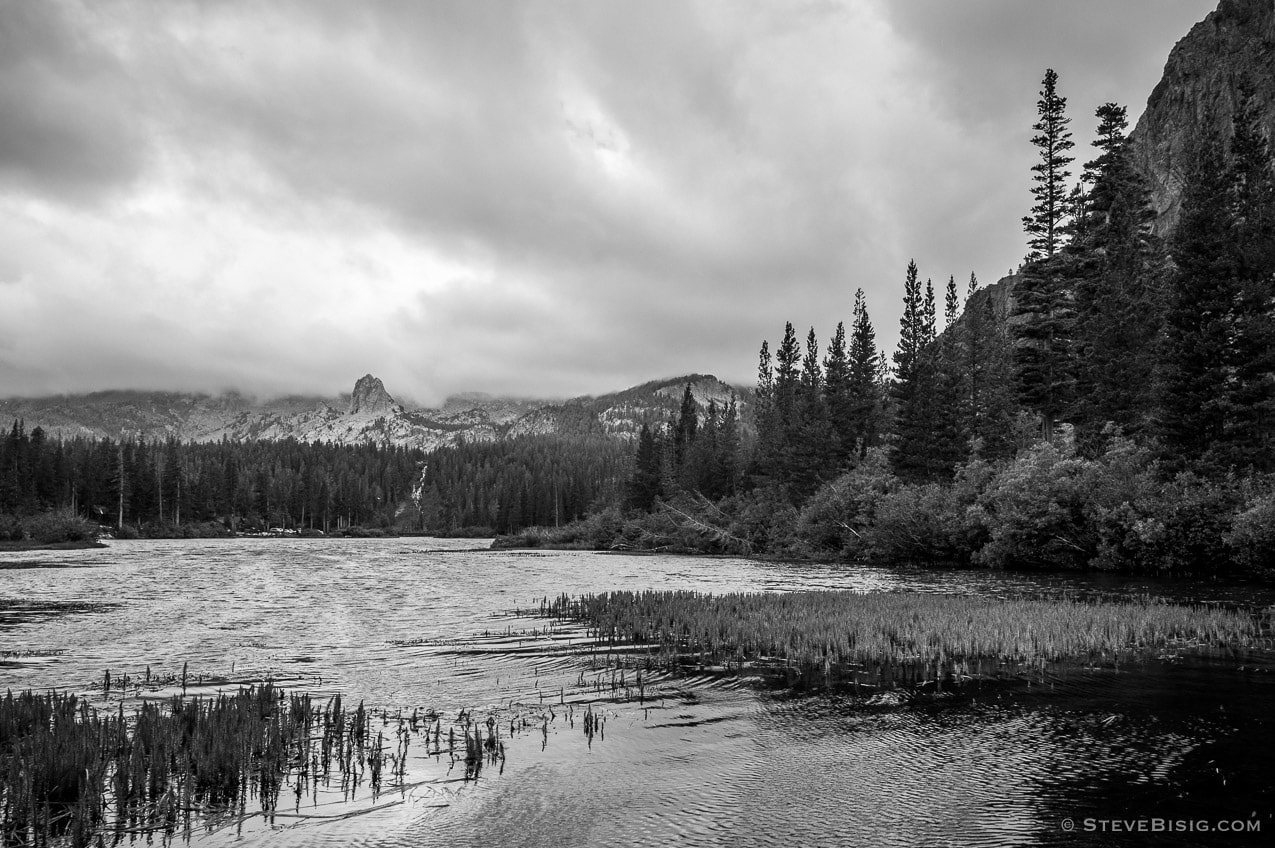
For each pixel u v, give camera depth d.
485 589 38.91
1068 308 64.94
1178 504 39.44
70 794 9.56
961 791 9.99
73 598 34.09
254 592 37.12
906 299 79.31
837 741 12.16
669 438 139.00
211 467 171.88
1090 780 10.33
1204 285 42.66
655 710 14.10
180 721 12.05
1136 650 19.12
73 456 149.25
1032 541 47.44
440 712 13.92
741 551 80.75
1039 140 64.75
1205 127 45.78
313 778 10.35
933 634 19.70
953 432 72.25
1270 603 27.83
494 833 8.66
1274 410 40.25
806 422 87.25
